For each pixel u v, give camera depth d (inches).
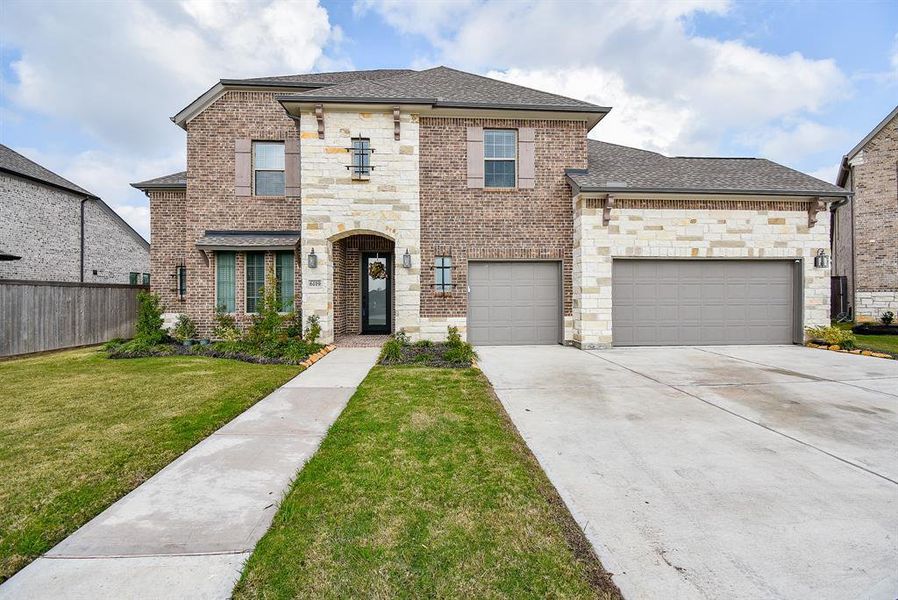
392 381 248.2
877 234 575.2
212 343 404.8
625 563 88.6
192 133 439.2
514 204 410.3
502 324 413.4
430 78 465.1
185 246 457.7
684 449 150.5
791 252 401.7
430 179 404.5
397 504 110.6
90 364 307.6
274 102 444.1
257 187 448.8
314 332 359.6
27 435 159.6
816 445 154.3
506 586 81.0
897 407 201.2
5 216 564.7
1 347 342.6
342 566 86.1
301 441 156.3
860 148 584.1
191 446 150.9
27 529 98.3
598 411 195.0
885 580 83.5
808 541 96.7
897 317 556.4
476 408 195.0
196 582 81.4
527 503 111.4
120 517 104.3
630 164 456.1
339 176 394.3
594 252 387.9
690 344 402.0
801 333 402.9
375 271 475.2
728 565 88.2
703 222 396.5
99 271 722.8
